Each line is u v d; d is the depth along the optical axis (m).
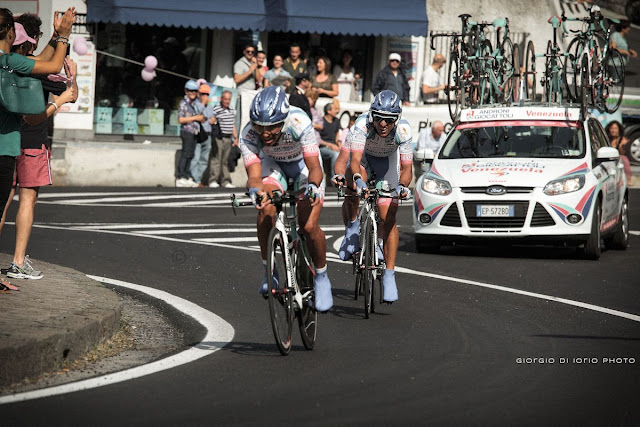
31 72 13.91
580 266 21.75
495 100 30.02
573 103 26.53
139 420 9.56
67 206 30.27
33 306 13.26
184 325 14.72
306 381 11.30
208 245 23.17
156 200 32.72
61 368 11.63
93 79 39.84
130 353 12.76
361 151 15.55
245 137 12.86
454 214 22.73
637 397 11.03
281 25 39.72
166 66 41.34
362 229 16.09
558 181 22.55
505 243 22.55
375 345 13.55
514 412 10.24
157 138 41.38
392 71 39.84
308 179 12.87
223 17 39.00
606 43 28.66
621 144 34.72
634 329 15.16
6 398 10.17
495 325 15.23
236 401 10.33
